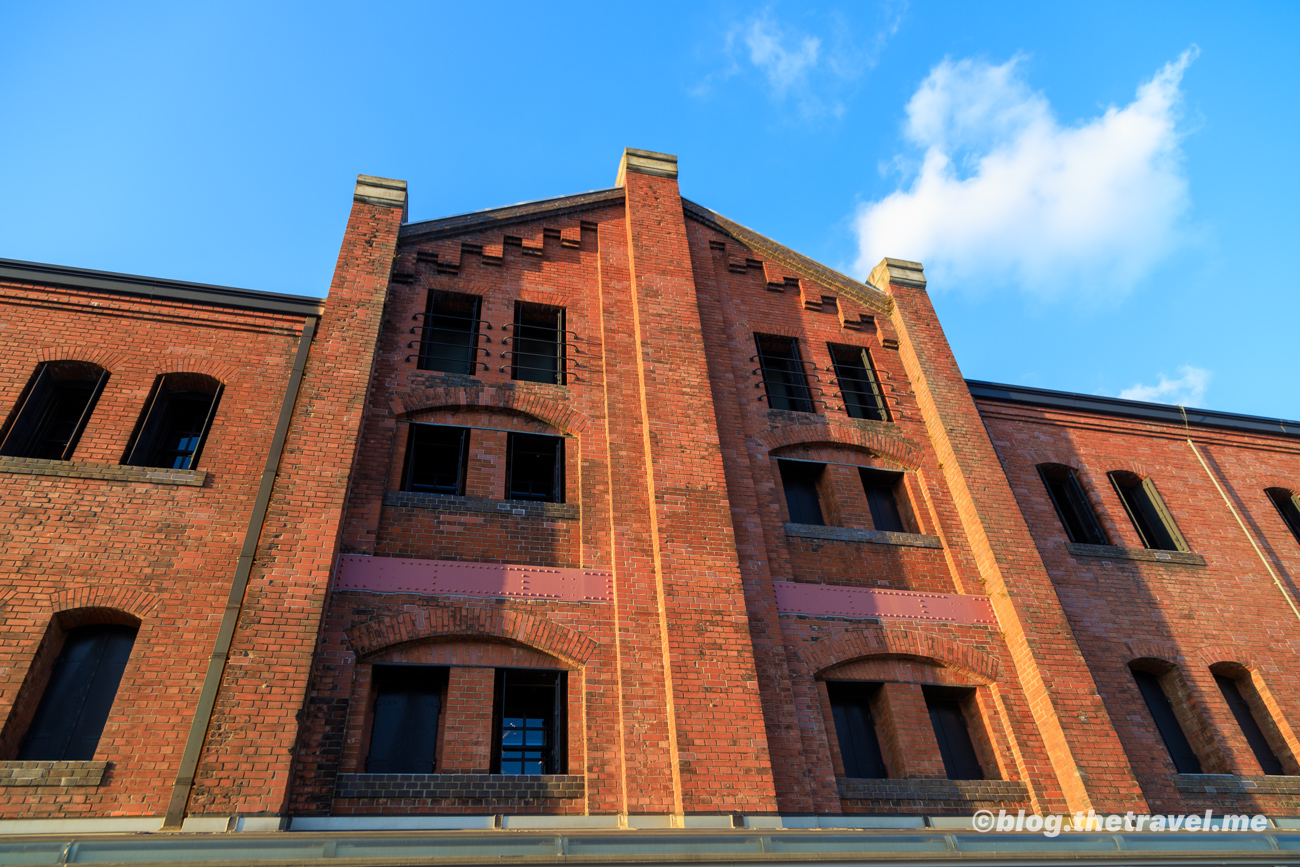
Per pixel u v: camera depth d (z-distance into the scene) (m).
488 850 6.71
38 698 8.22
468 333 12.80
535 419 11.74
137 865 6.17
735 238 15.52
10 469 9.29
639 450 11.41
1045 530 12.96
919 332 14.82
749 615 10.16
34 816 7.20
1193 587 12.93
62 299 11.20
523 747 9.13
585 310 13.32
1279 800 10.59
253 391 10.84
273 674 8.04
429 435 11.42
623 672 9.23
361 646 8.79
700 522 10.57
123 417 10.29
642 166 15.30
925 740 10.08
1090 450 14.68
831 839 7.50
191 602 8.73
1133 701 11.19
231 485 9.78
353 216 12.86
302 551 8.96
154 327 11.23
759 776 8.59
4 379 10.30
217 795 7.25
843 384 14.26
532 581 9.82
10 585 8.48
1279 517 14.70
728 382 12.88
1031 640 10.80
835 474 12.70
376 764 8.50
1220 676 12.31
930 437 13.52
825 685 10.23
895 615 10.93
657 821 8.27
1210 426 15.80
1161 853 8.12
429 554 9.78
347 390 10.61
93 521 9.12
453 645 9.24
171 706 8.00
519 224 14.27
